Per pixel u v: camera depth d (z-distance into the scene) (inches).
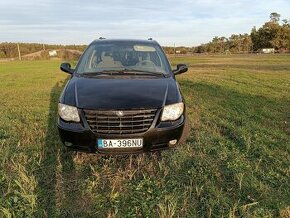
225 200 142.1
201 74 778.2
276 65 1176.2
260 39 4616.1
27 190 145.0
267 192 149.8
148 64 216.7
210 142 216.2
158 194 145.9
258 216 130.9
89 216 132.2
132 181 159.9
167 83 191.8
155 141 166.1
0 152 192.5
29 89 504.4
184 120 178.7
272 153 196.5
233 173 166.1
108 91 175.6
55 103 362.3
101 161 182.5
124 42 241.1
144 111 163.2
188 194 147.2
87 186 152.9
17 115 298.0
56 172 166.1
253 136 228.7
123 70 207.9
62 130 169.9
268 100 379.9
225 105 348.5
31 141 217.3
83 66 215.0
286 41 4330.7
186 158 186.7
